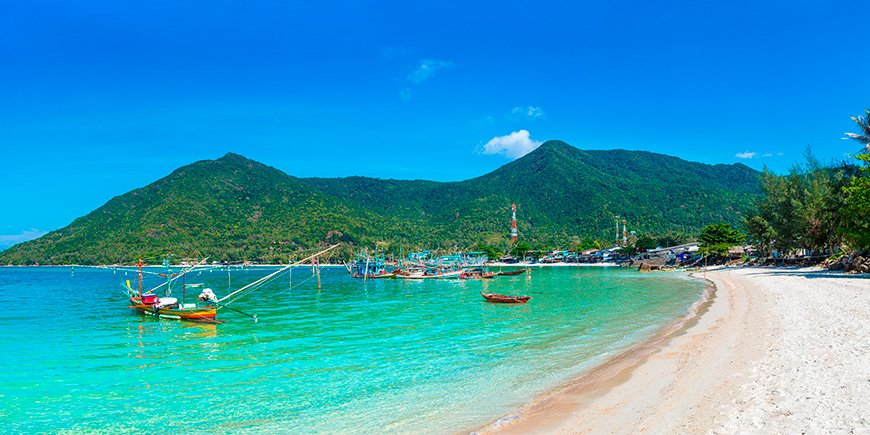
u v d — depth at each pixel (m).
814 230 86.44
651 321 37.12
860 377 15.84
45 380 23.56
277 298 68.50
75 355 29.33
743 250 132.50
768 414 13.56
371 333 35.50
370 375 23.25
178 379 23.33
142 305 49.81
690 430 13.18
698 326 32.31
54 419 18.16
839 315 29.00
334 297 69.38
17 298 71.56
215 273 176.12
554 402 17.58
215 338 34.56
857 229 63.47
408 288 87.06
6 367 26.30
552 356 25.86
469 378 22.11
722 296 52.66
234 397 20.27
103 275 167.50
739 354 21.88
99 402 20.06
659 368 21.00
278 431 16.36
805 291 45.62
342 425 16.66
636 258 179.88
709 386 17.20
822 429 12.06
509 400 18.45
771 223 107.00
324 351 29.19
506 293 68.81
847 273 65.38
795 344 22.34
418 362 25.70
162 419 17.89
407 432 15.72
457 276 115.44
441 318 43.28
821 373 16.89
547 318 41.22
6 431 17.02
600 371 21.75
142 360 27.73
